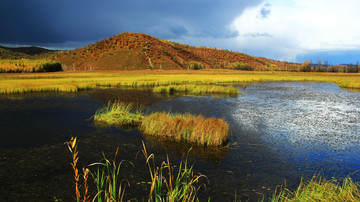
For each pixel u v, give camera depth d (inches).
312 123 504.1
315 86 1395.2
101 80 1462.8
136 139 382.6
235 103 753.6
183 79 1615.4
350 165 289.3
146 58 3978.8
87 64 3956.7
